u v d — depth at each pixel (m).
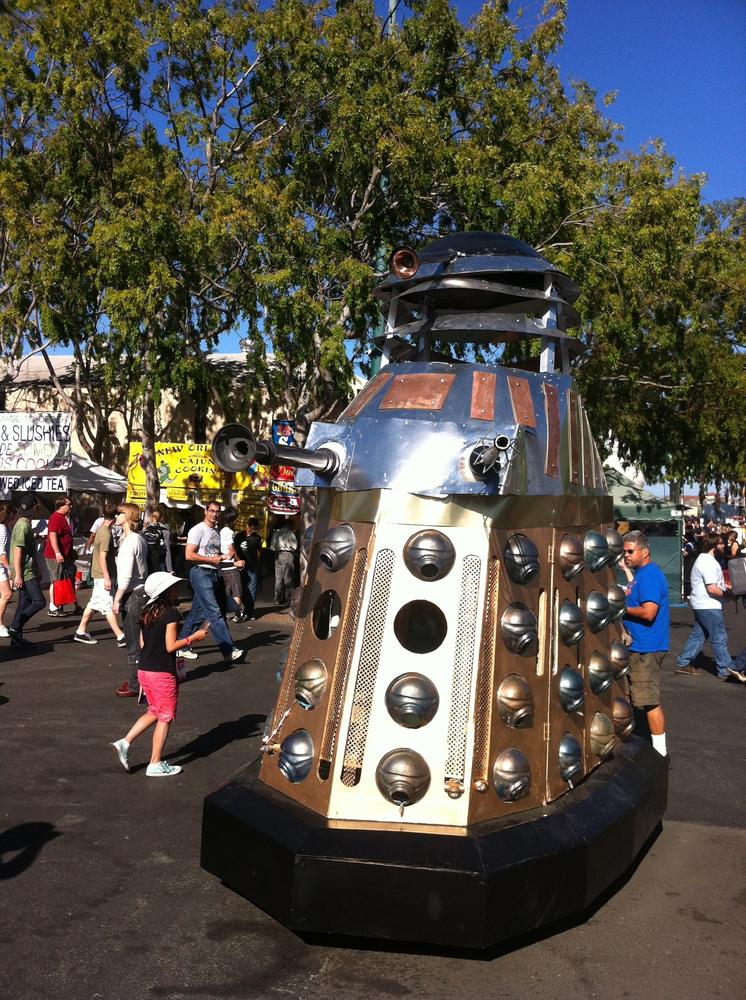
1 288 18.06
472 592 3.87
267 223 13.43
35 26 14.20
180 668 8.33
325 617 4.26
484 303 5.37
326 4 14.42
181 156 15.41
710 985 3.51
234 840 3.75
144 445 16.25
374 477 4.00
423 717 3.70
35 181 14.78
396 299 5.11
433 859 3.39
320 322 13.41
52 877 4.39
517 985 3.47
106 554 10.75
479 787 3.69
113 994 3.34
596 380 16.61
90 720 7.38
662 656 6.33
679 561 18.75
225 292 15.49
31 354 20.03
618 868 3.99
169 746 6.75
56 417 16.48
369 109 13.14
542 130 14.89
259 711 7.88
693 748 7.21
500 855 3.46
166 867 4.55
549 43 14.50
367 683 3.79
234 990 3.39
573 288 5.00
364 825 3.60
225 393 17.41
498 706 3.82
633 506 18.78
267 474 17.95
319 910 3.41
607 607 4.59
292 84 13.95
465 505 3.92
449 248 4.86
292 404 15.70
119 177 13.92
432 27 13.83
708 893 4.41
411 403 4.20
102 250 13.44
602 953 3.75
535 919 3.50
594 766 4.43
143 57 14.02
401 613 3.90
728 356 18.45
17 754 6.39
